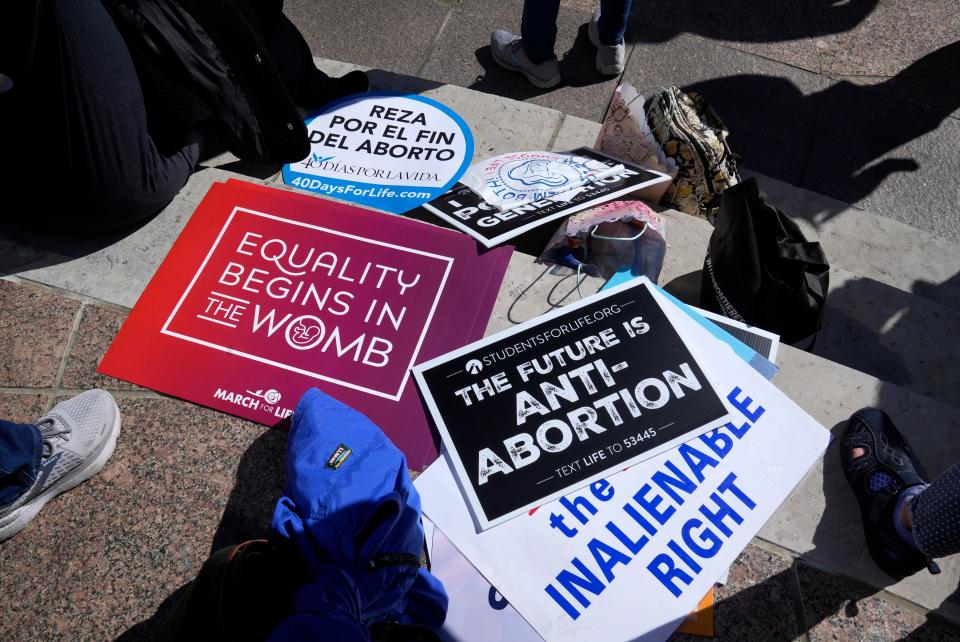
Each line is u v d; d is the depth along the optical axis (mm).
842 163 3734
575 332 1987
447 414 1885
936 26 4195
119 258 2211
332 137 2611
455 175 2490
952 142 3807
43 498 1761
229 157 2512
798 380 1978
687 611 1632
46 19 1639
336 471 1567
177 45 1981
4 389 1979
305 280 2146
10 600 1675
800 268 2209
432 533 1738
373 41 4141
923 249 3488
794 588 1673
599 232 2312
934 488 1521
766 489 1774
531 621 1625
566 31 4211
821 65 4062
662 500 1760
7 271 2188
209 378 1979
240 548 1343
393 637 1427
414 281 2141
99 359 2021
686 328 1995
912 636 1612
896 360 2961
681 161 2549
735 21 4219
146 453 1871
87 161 1900
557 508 1754
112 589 1685
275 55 2600
